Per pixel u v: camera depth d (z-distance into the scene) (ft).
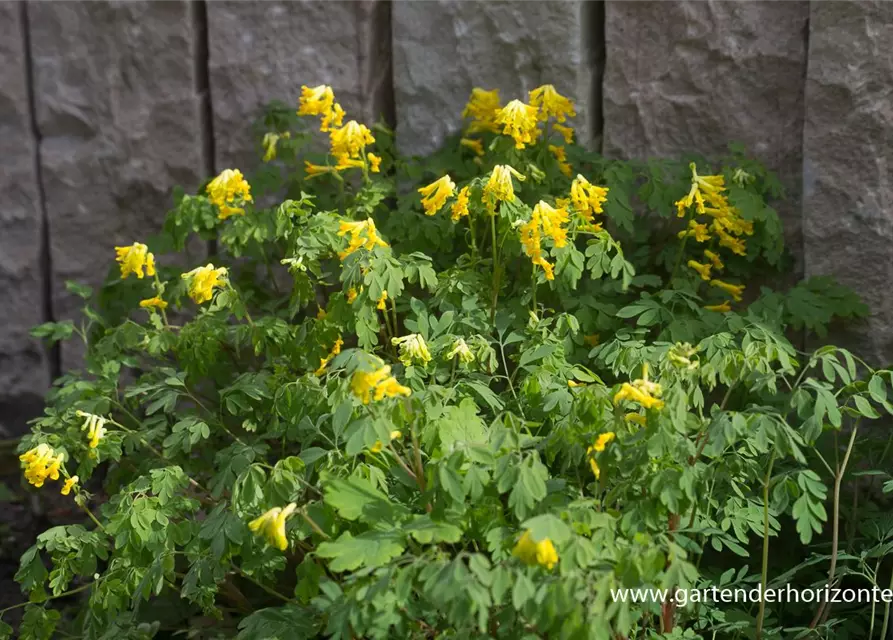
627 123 13.06
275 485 8.19
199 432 10.18
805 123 12.01
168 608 11.81
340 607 7.45
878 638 10.47
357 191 13.07
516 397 9.63
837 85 11.77
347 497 7.79
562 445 8.28
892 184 11.74
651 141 12.98
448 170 13.32
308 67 14.10
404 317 12.23
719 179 11.31
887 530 10.31
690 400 8.32
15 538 14.08
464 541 8.14
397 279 9.26
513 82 13.34
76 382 11.47
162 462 10.98
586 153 12.65
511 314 10.48
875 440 11.29
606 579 7.07
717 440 7.84
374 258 9.30
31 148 15.07
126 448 10.56
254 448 9.87
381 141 13.55
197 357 11.07
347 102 14.08
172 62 14.48
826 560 11.18
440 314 11.78
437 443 8.13
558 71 13.12
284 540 7.60
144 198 14.92
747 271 12.53
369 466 8.28
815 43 11.81
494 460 7.64
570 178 12.23
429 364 9.38
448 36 13.48
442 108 13.67
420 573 7.16
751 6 12.28
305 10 13.96
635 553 7.29
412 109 13.79
